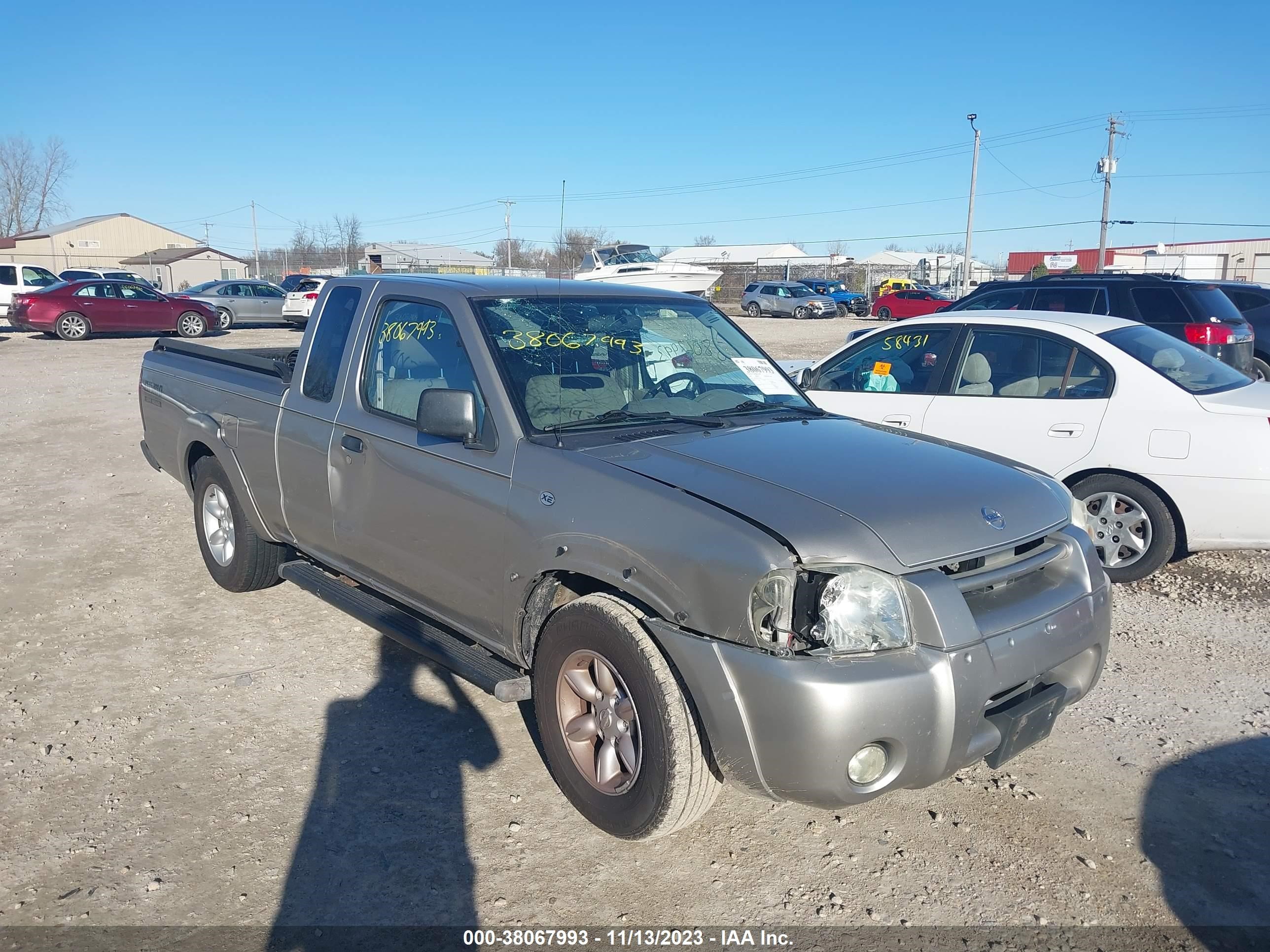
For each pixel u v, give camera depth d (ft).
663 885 10.25
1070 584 10.90
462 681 14.98
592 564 10.46
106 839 10.86
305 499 15.30
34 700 14.24
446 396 11.64
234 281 95.81
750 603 9.19
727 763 9.52
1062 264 161.89
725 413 13.37
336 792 11.86
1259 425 17.87
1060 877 10.50
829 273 211.61
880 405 22.08
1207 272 149.69
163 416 19.74
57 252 209.46
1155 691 14.93
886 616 9.27
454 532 12.28
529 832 11.14
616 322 13.97
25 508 25.32
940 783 12.37
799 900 10.05
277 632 16.89
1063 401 19.84
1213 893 10.25
